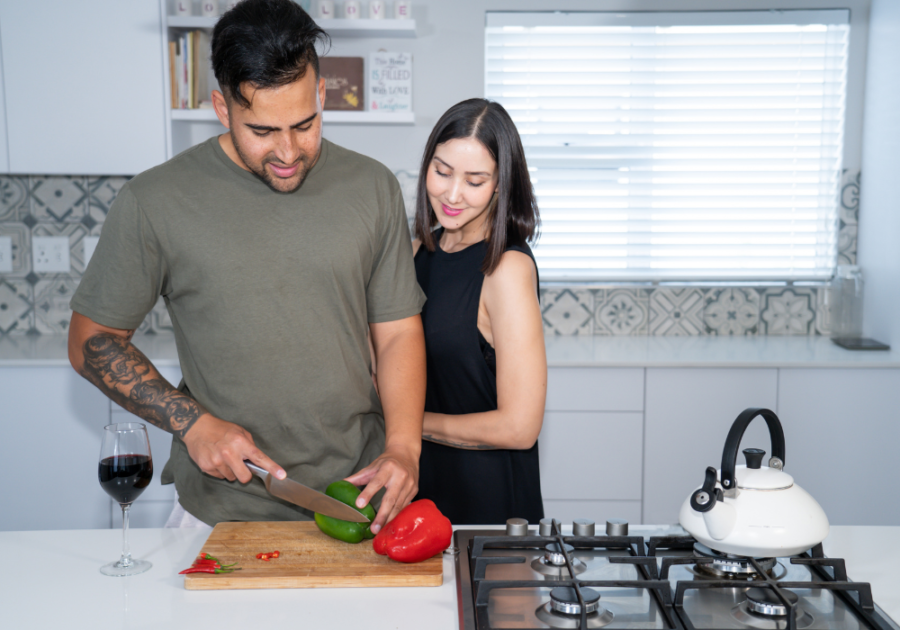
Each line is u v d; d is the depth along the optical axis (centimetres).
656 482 249
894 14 262
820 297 295
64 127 249
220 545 106
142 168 253
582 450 248
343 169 128
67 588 96
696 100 288
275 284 119
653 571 94
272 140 107
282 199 121
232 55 100
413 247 156
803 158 290
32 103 248
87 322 121
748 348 267
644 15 282
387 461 112
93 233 285
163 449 242
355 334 128
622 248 296
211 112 253
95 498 242
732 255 296
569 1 281
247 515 124
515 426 132
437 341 140
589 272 297
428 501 105
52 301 286
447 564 103
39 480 241
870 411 246
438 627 87
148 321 287
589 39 285
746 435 248
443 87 282
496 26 283
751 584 87
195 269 118
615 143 291
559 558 99
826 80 286
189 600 93
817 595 93
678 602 88
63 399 238
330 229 122
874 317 277
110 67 248
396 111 268
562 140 291
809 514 91
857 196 290
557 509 251
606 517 251
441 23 280
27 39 245
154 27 247
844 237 293
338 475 128
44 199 282
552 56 286
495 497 141
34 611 90
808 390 245
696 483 248
